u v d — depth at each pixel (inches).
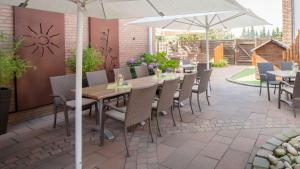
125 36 317.1
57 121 204.5
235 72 491.8
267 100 255.0
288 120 188.4
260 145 145.6
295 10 465.4
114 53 301.1
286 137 151.3
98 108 175.0
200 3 132.8
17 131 181.8
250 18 246.1
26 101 212.7
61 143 157.8
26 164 131.5
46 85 227.0
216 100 259.8
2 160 136.0
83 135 168.9
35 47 217.0
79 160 113.9
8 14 198.2
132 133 170.6
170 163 128.4
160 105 163.6
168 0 136.0
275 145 140.8
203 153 138.1
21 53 206.5
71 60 238.8
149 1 144.2
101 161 132.3
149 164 128.1
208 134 165.3
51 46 229.8
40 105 223.1
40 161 134.5
